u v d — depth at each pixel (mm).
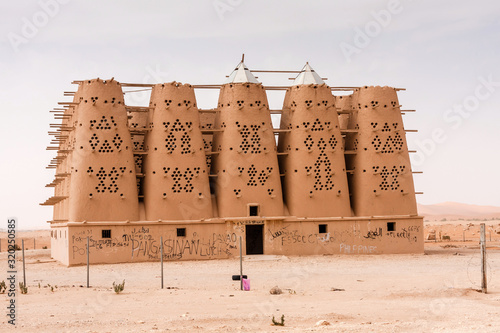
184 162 40750
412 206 44031
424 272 32031
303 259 39938
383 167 43688
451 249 50031
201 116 45344
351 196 44656
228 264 37688
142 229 39625
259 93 42406
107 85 40031
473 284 25312
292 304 21312
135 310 20281
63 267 38406
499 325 15852
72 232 38375
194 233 40438
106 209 39250
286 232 41844
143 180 41531
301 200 42344
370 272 32500
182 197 40531
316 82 43469
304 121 42875
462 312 18500
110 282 29594
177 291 25062
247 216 41219
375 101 44219
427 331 15398
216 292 24672
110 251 38906
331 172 42719
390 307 20156
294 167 42750
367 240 42875
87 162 39281
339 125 45625
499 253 45125
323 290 25297
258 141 41938
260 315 18859
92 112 39594
